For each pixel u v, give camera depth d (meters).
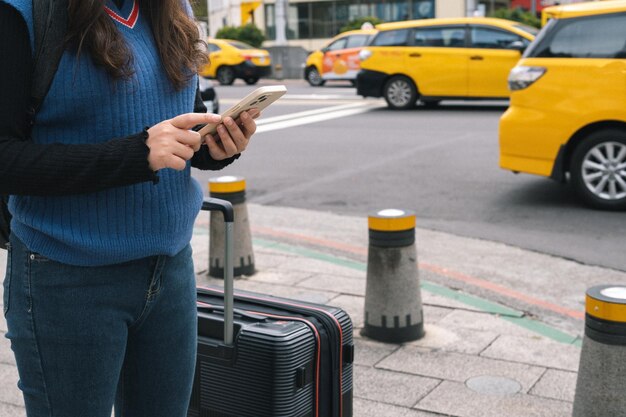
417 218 7.42
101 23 1.59
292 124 14.33
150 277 1.72
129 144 1.55
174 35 1.75
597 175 7.43
